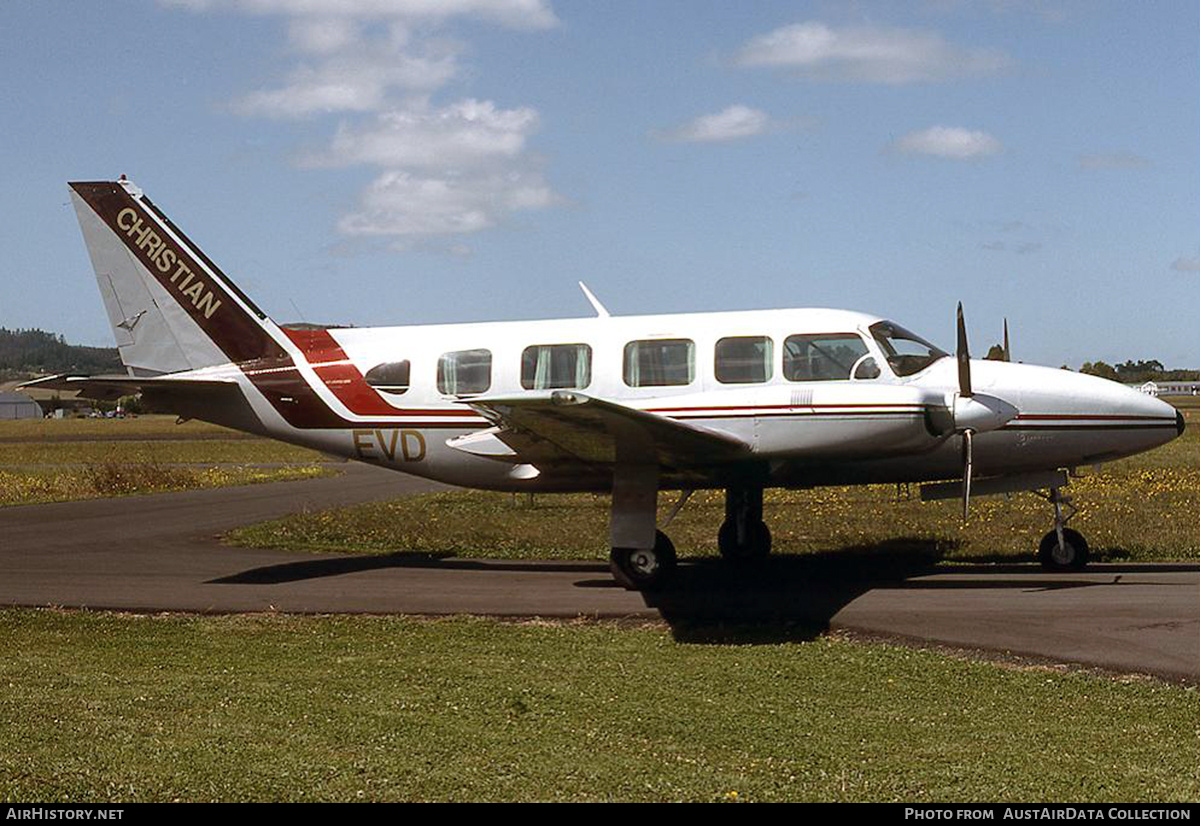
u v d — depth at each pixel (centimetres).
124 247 1523
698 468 1298
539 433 1152
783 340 1309
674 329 1346
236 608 1174
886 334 1312
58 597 1246
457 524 1911
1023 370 1323
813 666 887
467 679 863
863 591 1212
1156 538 1548
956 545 1550
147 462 4672
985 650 920
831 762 650
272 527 1898
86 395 1522
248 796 599
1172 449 3975
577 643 993
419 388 1423
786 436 1210
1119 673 834
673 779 623
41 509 2336
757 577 1338
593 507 2200
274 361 1484
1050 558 1337
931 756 657
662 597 1203
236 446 6266
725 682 845
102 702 796
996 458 1312
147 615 1149
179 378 1429
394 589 1285
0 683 858
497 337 1410
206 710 775
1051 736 691
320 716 759
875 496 2286
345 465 4388
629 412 1057
